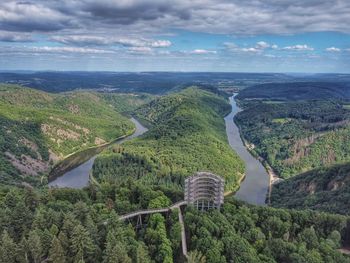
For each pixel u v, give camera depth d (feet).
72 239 484.74
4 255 447.01
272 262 517.96
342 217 639.76
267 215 652.48
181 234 583.99
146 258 487.20
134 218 655.35
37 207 613.11
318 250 552.82
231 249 531.50
